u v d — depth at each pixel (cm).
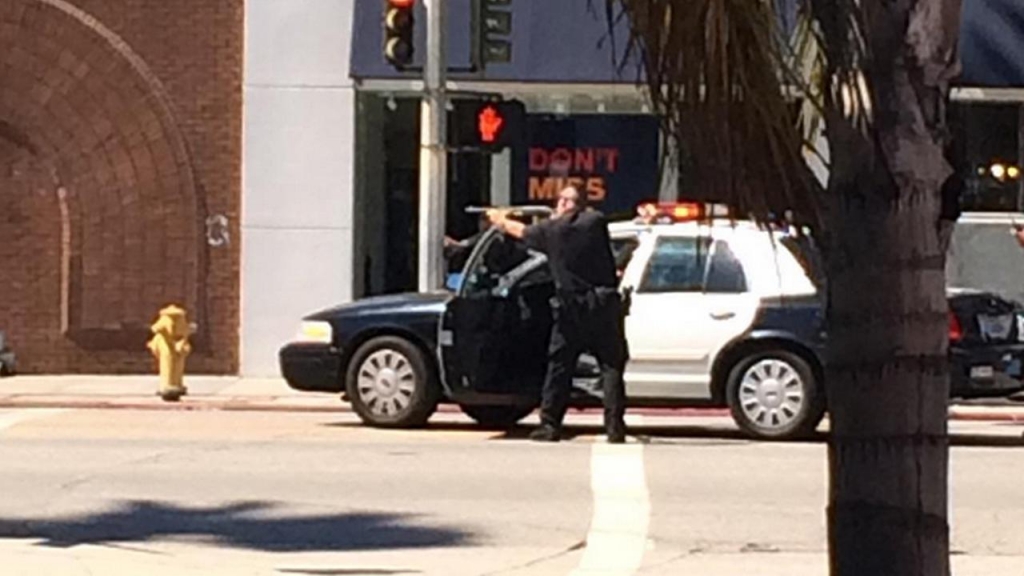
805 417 1634
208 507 1254
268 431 1720
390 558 1074
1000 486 1370
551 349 1591
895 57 507
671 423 1847
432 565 1053
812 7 514
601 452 1537
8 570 1004
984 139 2272
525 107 2133
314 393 2081
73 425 1792
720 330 1650
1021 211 2270
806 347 1631
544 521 1208
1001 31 2212
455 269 2086
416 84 2288
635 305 1670
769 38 514
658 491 1330
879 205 508
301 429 1741
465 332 1639
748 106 517
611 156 2297
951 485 1373
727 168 524
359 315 1716
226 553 1084
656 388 1667
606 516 1227
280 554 1083
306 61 2291
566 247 1554
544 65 2238
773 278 1648
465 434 1681
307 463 1462
